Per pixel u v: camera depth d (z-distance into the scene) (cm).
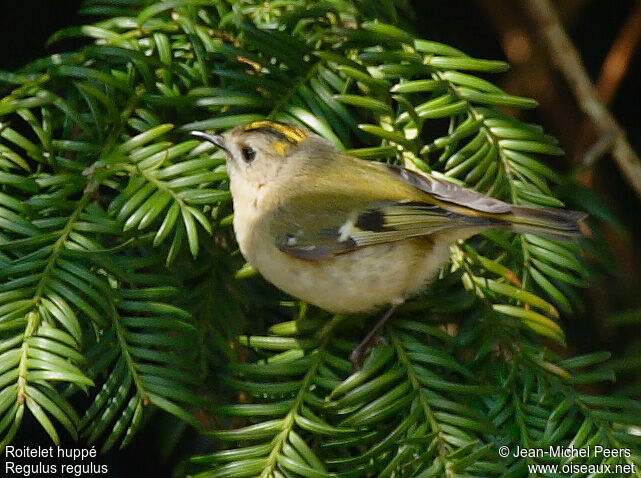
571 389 266
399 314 269
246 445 267
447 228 268
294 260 269
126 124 268
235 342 269
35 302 265
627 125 284
